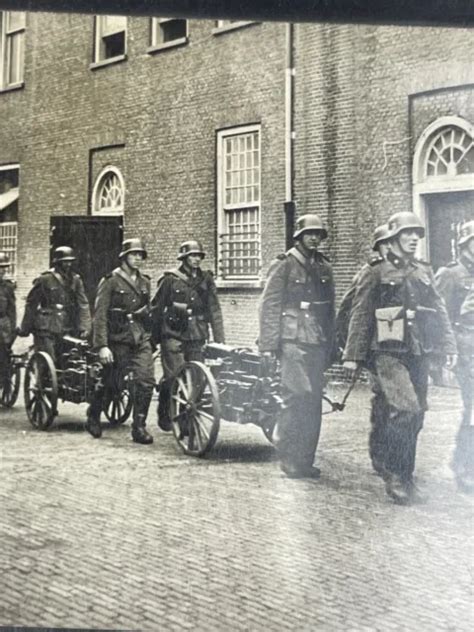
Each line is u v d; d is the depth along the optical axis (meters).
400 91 13.06
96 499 6.10
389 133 13.25
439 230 12.82
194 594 4.20
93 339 8.57
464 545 4.93
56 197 18.83
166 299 8.48
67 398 9.10
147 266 17.08
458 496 6.05
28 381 9.55
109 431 9.16
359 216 13.70
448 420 9.22
